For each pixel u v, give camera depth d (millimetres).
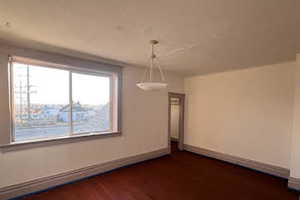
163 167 3615
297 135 2682
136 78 3779
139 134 3879
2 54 2258
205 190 2676
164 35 2016
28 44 2328
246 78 3670
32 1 1332
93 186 2746
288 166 3074
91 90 3281
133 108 3750
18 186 2383
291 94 3047
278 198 2467
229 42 2215
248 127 3627
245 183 2922
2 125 2271
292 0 1285
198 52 2643
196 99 4688
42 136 2713
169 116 4547
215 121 4238
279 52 2600
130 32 1941
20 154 2398
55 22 1708
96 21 1681
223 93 4082
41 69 2721
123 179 3020
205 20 1639
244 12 1479
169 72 4328
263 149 3398
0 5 1388
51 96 2811
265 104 3377
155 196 2488
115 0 1316
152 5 1383
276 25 1723
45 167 2613
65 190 2605
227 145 3988
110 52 2699
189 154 4566
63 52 2686
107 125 3506
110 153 3381
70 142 2861
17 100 2496
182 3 1347
